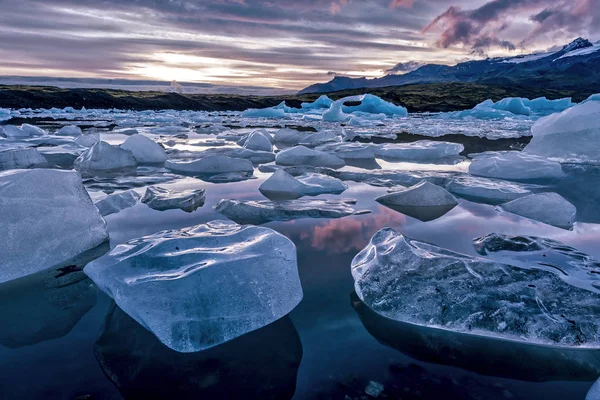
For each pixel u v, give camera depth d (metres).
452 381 0.84
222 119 14.45
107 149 3.88
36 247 1.42
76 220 1.60
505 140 7.11
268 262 1.23
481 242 1.67
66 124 9.88
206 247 1.34
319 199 2.51
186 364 0.88
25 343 0.96
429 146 5.13
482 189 2.68
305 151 4.25
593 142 4.14
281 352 0.93
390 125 11.65
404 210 2.25
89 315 1.09
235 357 0.91
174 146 5.84
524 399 0.78
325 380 0.83
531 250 1.55
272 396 0.78
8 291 1.24
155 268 1.21
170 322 0.98
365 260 1.41
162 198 2.40
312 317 1.10
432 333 1.03
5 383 0.81
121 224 1.94
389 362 0.90
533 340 0.98
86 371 0.85
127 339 0.98
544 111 20.34
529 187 2.97
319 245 1.65
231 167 3.65
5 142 5.46
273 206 2.24
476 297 1.10
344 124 12.26
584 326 1.00
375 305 1.14
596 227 1.96
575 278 1.31
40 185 1.55
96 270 1.25
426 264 1.28
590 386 0.83
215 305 1.04
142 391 0.79
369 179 3.26
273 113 17.27
